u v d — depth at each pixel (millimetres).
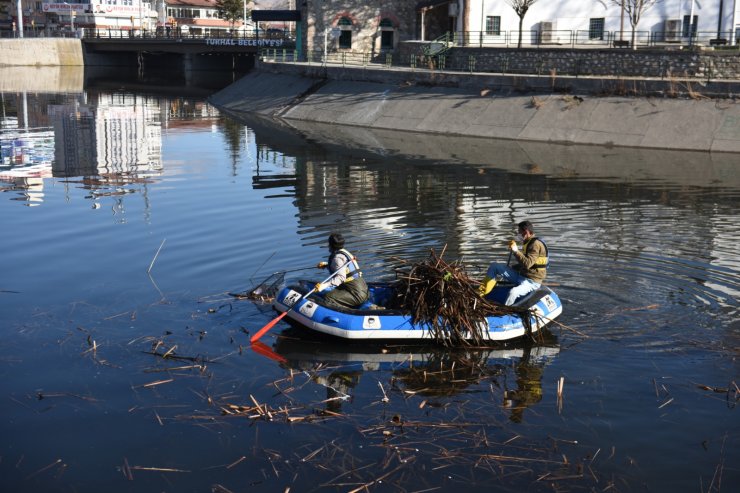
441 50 40719
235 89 47094
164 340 9242
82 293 10758
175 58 86438
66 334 9359
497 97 32344
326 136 30766
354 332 9180
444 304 9250
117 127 33312
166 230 14352
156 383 8148
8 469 6570
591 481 6336
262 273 11594
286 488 6258
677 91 28391
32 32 101188
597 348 9031
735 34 38625
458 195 18047
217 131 32312
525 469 6516
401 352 9125
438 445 6906
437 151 26391
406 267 11562
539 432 7141
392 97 35594
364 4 48406
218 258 12406
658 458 6684
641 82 29125
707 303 10375
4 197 17719
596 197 17891
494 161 23984
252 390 8039
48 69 76125
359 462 6637
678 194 18297
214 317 9961
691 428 7188
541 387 8094
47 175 21125
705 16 38750
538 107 30688
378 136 30906
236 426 7270
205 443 6965
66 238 13805
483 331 9188
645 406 7629
